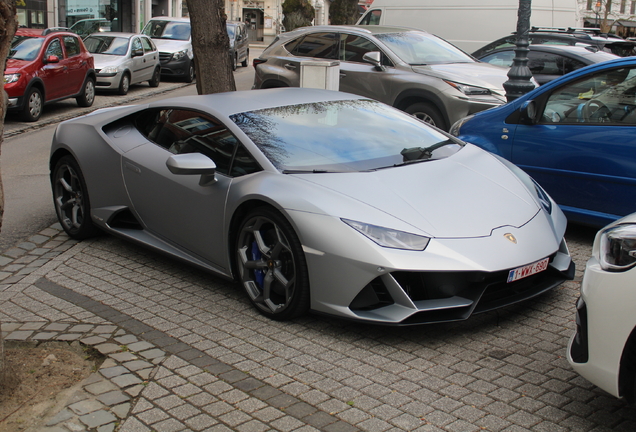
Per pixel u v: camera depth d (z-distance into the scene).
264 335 3.83
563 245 4.25
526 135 5.73
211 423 2.90
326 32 10.51
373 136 4.66
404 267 3.47
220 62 8.73
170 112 5.07
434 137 4.92
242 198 4.08
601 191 5.27
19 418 2.94
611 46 11.84
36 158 9.60
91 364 3.48
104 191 5.29
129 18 32.62
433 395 3.13
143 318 4.09
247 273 4.20
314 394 3.15
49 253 5.46
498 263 3.57
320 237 3.65
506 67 11.25
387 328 3.90
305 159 4.24
